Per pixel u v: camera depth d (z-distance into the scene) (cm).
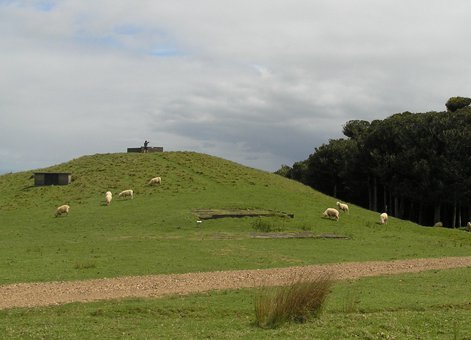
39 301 2072
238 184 6806
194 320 1811
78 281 2519
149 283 2478
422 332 1555
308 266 3133
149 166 7438
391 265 3206
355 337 1469
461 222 9688
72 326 1670
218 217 5100
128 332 1585
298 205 6062
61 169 7481
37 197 6184
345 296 2169
